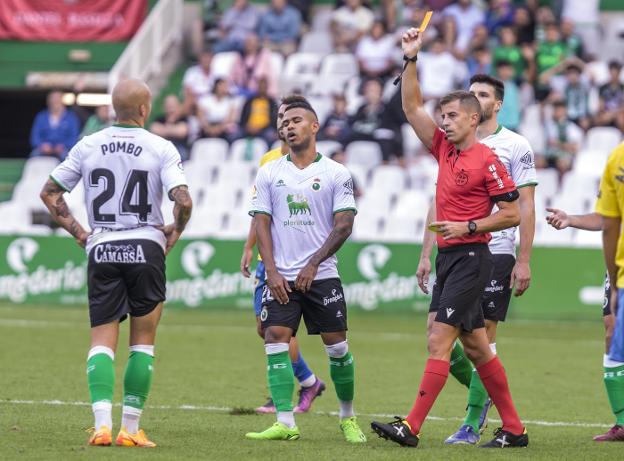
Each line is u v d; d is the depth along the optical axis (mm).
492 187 24688
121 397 32688
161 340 48906
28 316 57906
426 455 23469
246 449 23938
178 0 87125
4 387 33906
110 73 85938
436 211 25562
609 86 74625
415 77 25953
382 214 69062
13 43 87875
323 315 25922
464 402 33531
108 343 24156
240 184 71250
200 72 79375
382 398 34031
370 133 72250
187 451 23453
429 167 71500
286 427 25734
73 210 70438
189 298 63094
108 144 24281
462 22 79188
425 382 24500
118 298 24109
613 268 22859
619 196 22625
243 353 44844
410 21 81500
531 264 61344
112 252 23922
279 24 82875
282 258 26156
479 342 25188
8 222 72688
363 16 81812
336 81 79562
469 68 76312
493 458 23359
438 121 68875
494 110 28297
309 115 26188
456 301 24609
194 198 71938
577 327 57906
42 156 77000
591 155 71000
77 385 34656
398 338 51375
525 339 52344
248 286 62719
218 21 86125
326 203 26109
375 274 62094
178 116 75750
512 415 25422
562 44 77500
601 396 35312
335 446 24703
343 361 26078
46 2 87125
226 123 76062
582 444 26016
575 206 67438
